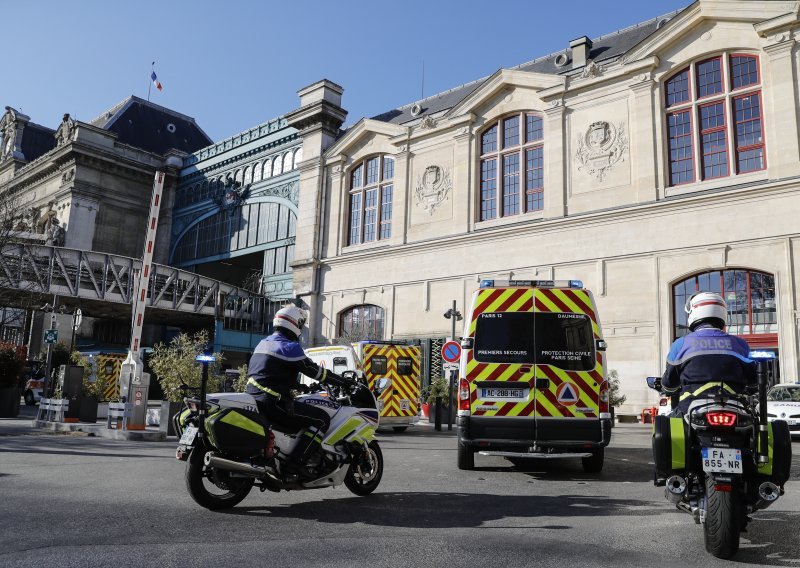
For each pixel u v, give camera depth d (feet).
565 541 15.60
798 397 52.85
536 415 27.66
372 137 115.03
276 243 131.13
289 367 19.67
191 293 122.83
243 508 19.27
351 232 116.57
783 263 70.90
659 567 13.44
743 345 15.93
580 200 87.30
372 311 109.60
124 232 160.04
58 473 26.23
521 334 28.55
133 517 17.60
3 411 66.69
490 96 99.14
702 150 79.61
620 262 82.23
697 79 81.61
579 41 93.97
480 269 95.30
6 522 16.60
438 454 37.27
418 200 105.81
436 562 13.52
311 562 13.37
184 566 12.87
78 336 152.87
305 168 123.95
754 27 76.13
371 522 17.49
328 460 20.43
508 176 96.89
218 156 149.79
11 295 101.81
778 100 73.97
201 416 18.26
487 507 19.99
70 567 12.64
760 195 73.31
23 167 181.57
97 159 155.63
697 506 14.99
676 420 15.25
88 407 54.08
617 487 24.67
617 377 79.87
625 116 85.20
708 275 76.69
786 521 18.04
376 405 22.57
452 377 62.34
